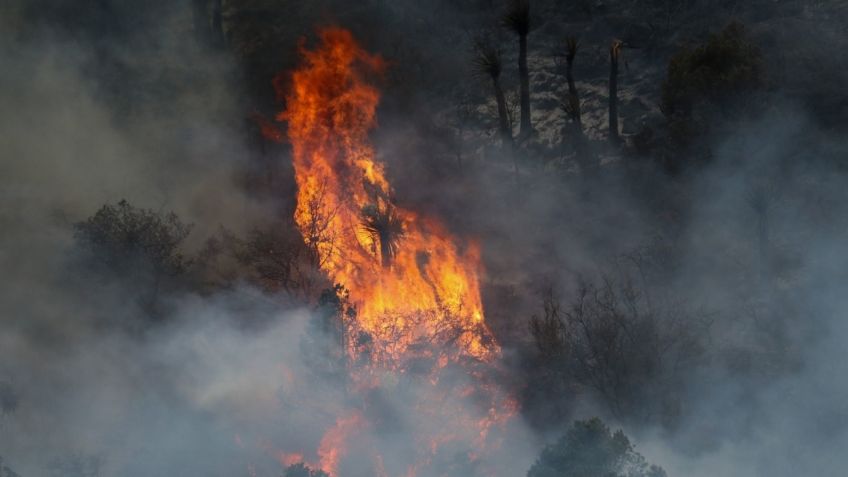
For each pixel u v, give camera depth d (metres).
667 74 92.06
